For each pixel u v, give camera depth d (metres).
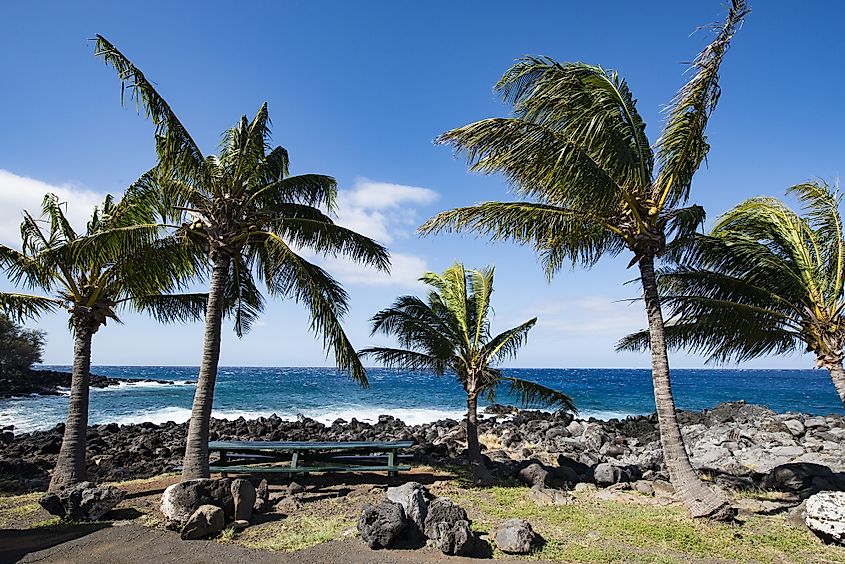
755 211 9.68
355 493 9.92
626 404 41.19
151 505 8.71
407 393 51.00
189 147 8.91
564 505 9.08
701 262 9.77
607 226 8.97
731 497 9.78
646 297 8.95
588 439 21.48
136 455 16.31
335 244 10.23
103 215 10.26
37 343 54.62
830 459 15.44
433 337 11.81
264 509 8.59
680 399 47.12
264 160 10.05
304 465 11.69
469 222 9.18
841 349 8.52
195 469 8.95
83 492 8.02
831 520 7.01
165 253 9.81
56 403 38.31
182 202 9.40
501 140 8.16
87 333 10.16
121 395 45.03
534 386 12.68
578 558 6.43
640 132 9.15
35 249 9.60
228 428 23.28
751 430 22.05
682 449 8.56
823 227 9.34
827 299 8.81
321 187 10.32
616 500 9.69
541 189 8.56
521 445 20.58
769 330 9.50
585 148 8.59
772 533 7.40
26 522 7.75
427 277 13.59
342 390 53.66
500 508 8.87
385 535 6.73
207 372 9.40
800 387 67.31
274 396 45.56
